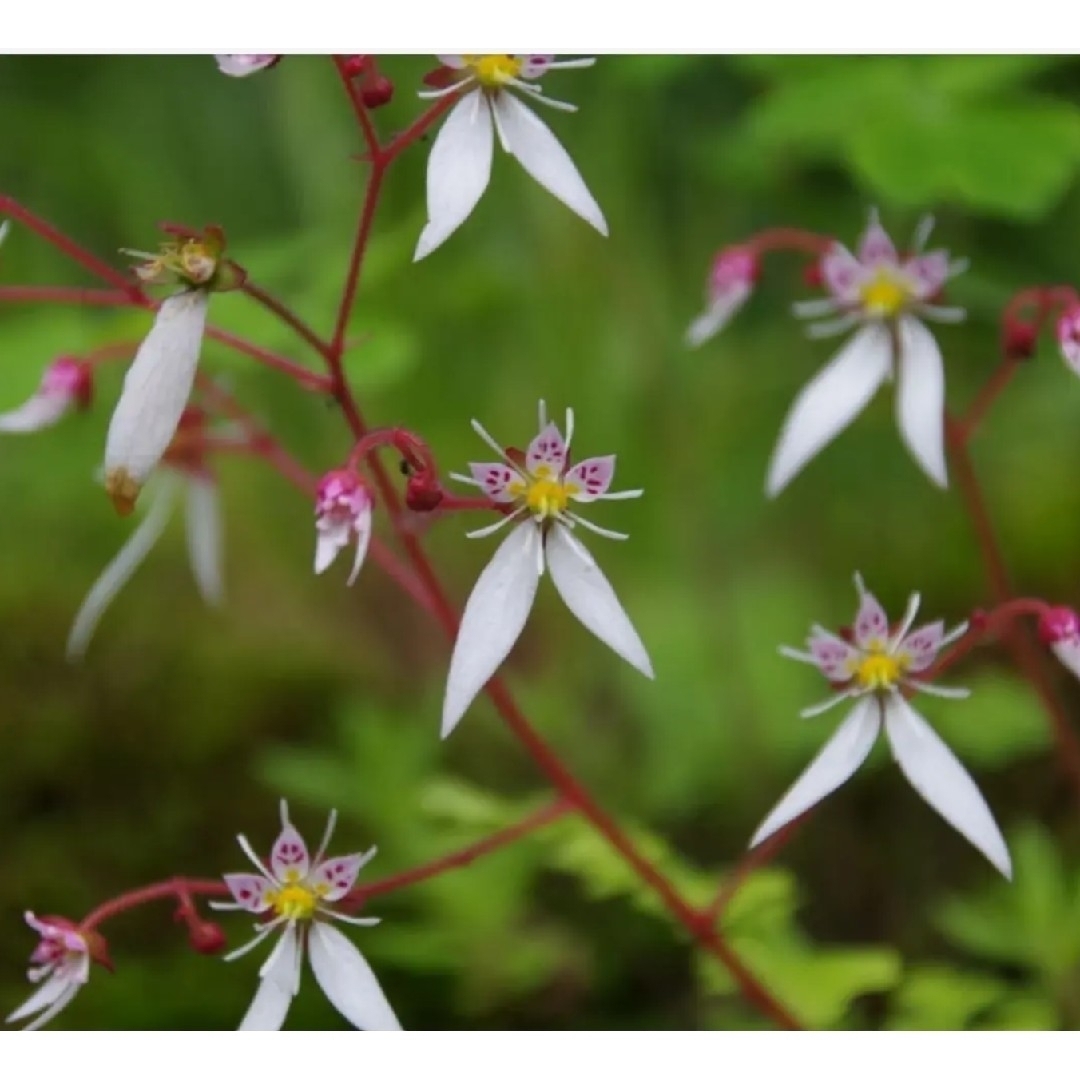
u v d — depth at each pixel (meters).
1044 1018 0.30
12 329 0.32
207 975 0.31
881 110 0.32
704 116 0.38
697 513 0.35
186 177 0.39
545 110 0.36
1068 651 0.26
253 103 0.39
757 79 0.36
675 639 0.34
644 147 0.37
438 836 0.31
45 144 0.39
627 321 0.36
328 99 0.35
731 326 0.38
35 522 0.36
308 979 0.30
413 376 0.36
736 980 0.28
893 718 0.26
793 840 0.33
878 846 0.33
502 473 0.25
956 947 0.32
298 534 0.36
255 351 0.26
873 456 0.37
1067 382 0.37
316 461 0.36
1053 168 0.31
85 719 0.33
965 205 0.34
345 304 0.26
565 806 0.27
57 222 0.40
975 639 0.26
